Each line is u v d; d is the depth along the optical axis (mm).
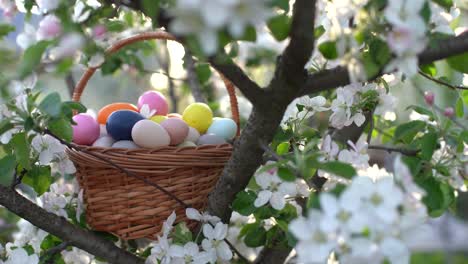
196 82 1883
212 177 1429
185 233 1386
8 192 1400
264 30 1330
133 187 1414
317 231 1085
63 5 1196
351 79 1196
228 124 1524
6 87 1247
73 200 1517
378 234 1080
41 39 1186
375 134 1641
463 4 1411
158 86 2100
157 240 1435
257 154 1321
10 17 1445
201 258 1369
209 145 1408
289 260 1603
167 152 1393
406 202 1117
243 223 1665
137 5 1226
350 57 1190
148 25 1784
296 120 1465
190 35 1041
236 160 1343
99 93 2922
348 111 1433
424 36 1178
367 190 1071
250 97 1247
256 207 1363
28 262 1376
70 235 1439
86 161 1406
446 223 1324
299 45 1175
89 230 1495
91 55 1233
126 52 1823
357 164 1318
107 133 1473
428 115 1426
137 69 1925
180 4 958
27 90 1310
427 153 1283
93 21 1234
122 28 1428
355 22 1219
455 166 1304
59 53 1144
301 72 1212
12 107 1313
